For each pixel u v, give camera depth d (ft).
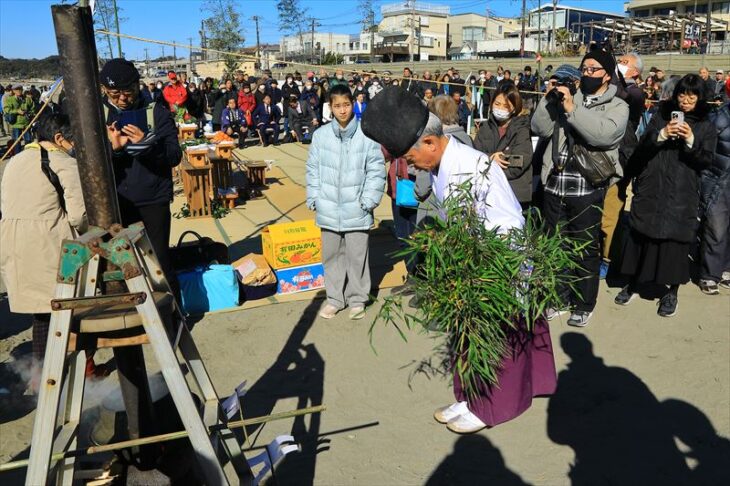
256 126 53.21
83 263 5.65
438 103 15.28
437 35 260.42
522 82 50.60
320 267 18.22
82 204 11.54
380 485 9.90
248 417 11.78
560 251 9.25
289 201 30.60
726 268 17.89
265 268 17.57
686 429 11.30
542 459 10.52
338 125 15.16
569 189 14.38
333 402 12.32
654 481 9.91
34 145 11.80
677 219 14.90
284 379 13.24
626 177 16.62
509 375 10.42
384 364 13.84
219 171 29.58
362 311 16.20
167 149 14.15
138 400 7.27
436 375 13.33
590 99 14.10
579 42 132.67
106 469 7.61
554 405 12.15
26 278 11.68
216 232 24.81
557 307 10.81
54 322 5.50
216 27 95.61
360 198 15.40
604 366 13.60
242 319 16.22
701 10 196.65
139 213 14.28
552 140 14.44
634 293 17.53
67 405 7.76
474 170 9.52
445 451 10.75
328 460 10.52
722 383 12.78
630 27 130.31
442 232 8.85
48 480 6.11
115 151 12.84
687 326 15.48
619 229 18.34
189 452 7.97
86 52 5.67
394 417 11.79
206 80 65.82
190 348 7.38
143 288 5.76
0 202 12.46
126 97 13.41
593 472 10.16
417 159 9.68
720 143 16.44
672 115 14.11
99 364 13.71
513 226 9.57
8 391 13.01
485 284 8.59
